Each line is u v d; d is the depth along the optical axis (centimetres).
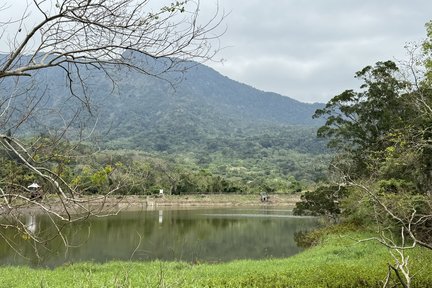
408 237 1515
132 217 4331
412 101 1889
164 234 3014
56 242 2086
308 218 4588
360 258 1672
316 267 1348
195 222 4019
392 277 1077
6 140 462
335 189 3019
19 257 1842
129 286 759
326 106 3522
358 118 3359
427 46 1705
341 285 1108
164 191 6278
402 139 1783
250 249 2508
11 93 501
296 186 8125
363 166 2859
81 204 518
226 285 1131
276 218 4588
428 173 1858
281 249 2517
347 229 2534
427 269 1162
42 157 496
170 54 477
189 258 2130
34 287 1106
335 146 3494
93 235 2798
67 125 515
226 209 6141
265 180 9381
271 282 1147
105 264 1627
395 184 1884
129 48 470
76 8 448
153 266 1527
